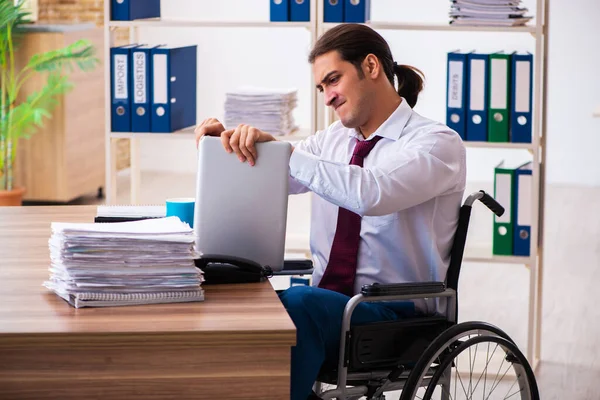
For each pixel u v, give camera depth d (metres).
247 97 4.20
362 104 2.60
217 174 2.33
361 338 2.32
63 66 7.09
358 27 2.60
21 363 1.81
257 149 2.34
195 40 8.70
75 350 1.82
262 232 2.34
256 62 8.68
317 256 2.73
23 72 6.98
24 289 2.14
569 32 8.27
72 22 8.12
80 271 2.00
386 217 2.57
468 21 4.02
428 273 2.59
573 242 6.61
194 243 2.08
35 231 2.80
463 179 2.59
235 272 2.25
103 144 7.78
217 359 1.85
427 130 2.58
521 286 5.55
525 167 4.20
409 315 2.57
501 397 3.76
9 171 6.86
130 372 1.83
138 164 4.76
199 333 1.83
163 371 1.84
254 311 1.98
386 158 2.50
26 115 6.72
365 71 2.59
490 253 4.22
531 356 4.11
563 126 8.46
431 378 2.37
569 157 8.52
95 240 2.00
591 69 8.31
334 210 2.68
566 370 4.16
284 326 1.87
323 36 2.62
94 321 1.88
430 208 2.56
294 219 6.97
